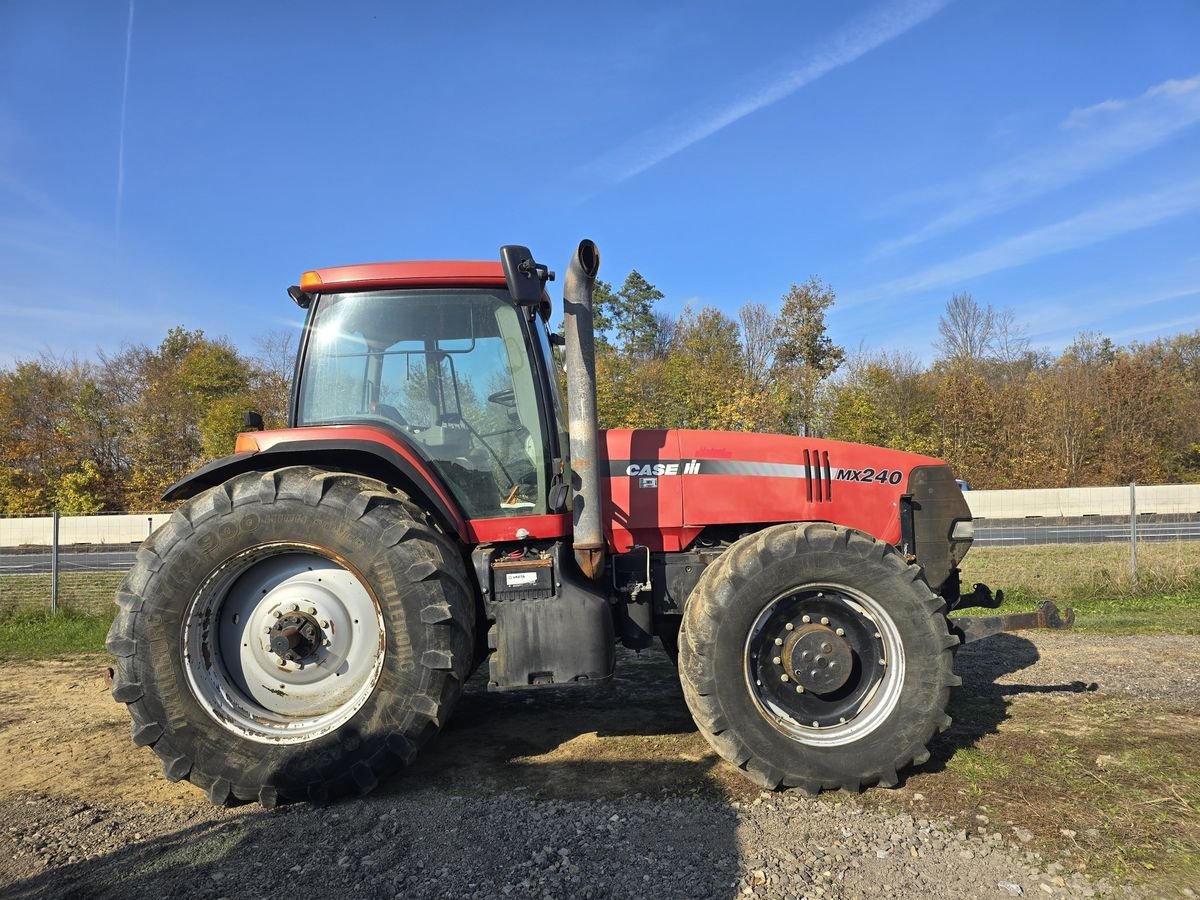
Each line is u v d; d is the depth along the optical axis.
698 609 3.28
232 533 3.19
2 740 4.14
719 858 2.63
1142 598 7.84
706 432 3.99
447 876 2.57
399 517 3.23
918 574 3.33
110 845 2.88
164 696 3.12
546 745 3.82
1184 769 3.32
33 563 10.57
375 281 3.65
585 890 2.46
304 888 2.53
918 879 2.49
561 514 3.55
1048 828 2.81
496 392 3.65
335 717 3.21
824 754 3.16
